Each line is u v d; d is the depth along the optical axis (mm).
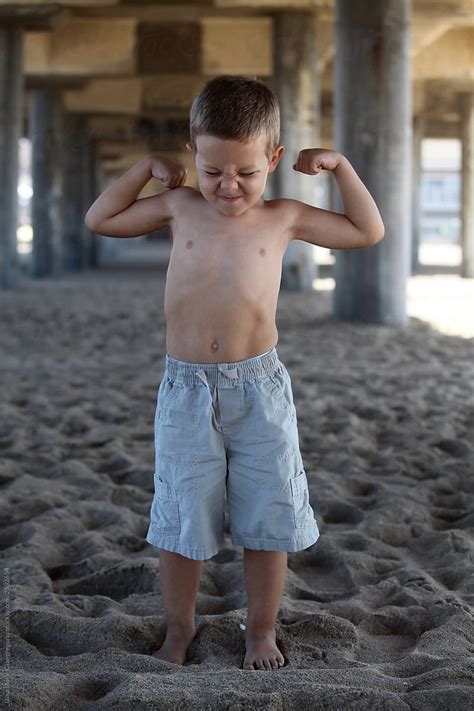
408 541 4172
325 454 5641
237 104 2553
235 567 3738
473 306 15359
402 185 12414
